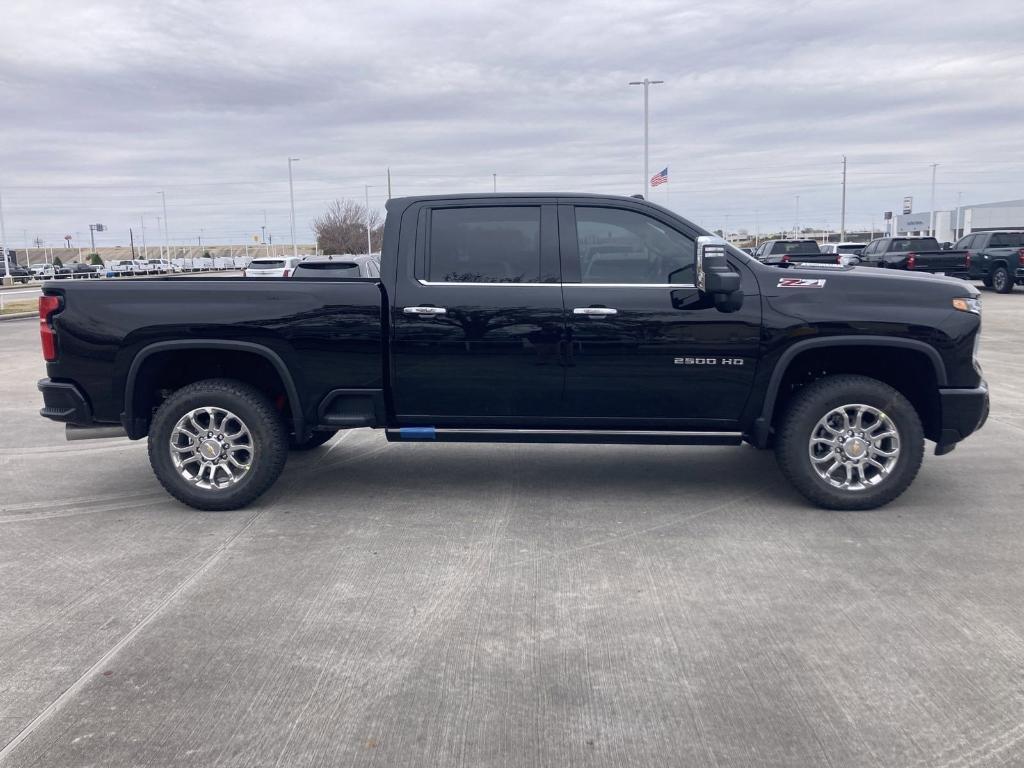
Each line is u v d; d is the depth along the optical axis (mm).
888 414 5746
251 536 5566
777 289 5734
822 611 4328
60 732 3332
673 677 3701
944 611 4312
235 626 4234
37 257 162875
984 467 7020
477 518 5879
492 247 5938
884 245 31141
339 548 5312
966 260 28641
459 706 3488
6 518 6020
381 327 5898
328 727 3346
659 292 5785
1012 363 12773
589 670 3768
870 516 5812
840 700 3500
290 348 5926
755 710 3434
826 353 6051
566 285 5852
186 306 5914
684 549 5227
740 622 4219
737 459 7473
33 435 8922
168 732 3322
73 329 5965
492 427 6074
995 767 3051
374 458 7625
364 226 80250
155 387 6293
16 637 4148
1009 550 5145
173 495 6062
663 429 5992
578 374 5863
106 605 4508
